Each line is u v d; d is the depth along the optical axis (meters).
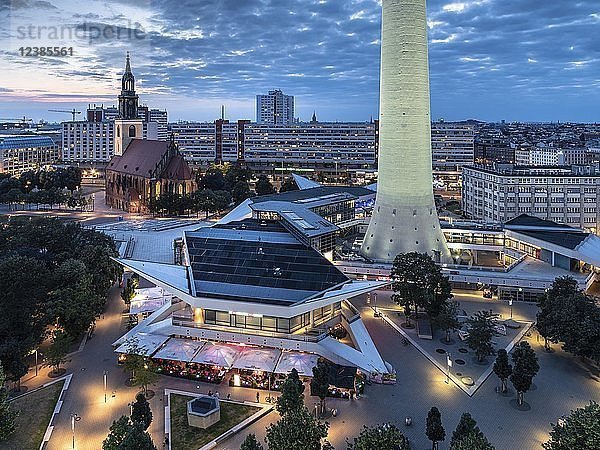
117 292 130.00
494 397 79.75
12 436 68.00
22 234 138.75
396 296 110.75
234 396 79.75
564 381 84.56
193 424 70.88
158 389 81.62
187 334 92.31
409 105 136.12
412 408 76.38
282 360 84.06
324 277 94.19
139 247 171.50
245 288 92.50
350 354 86.50
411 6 133.12
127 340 90.88
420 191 138.38
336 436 68.88
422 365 91.12
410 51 134.62
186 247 108.62
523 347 78.00
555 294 99.94
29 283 90.12
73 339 97.69
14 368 77.75
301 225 133.12
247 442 57.25
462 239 155.62
